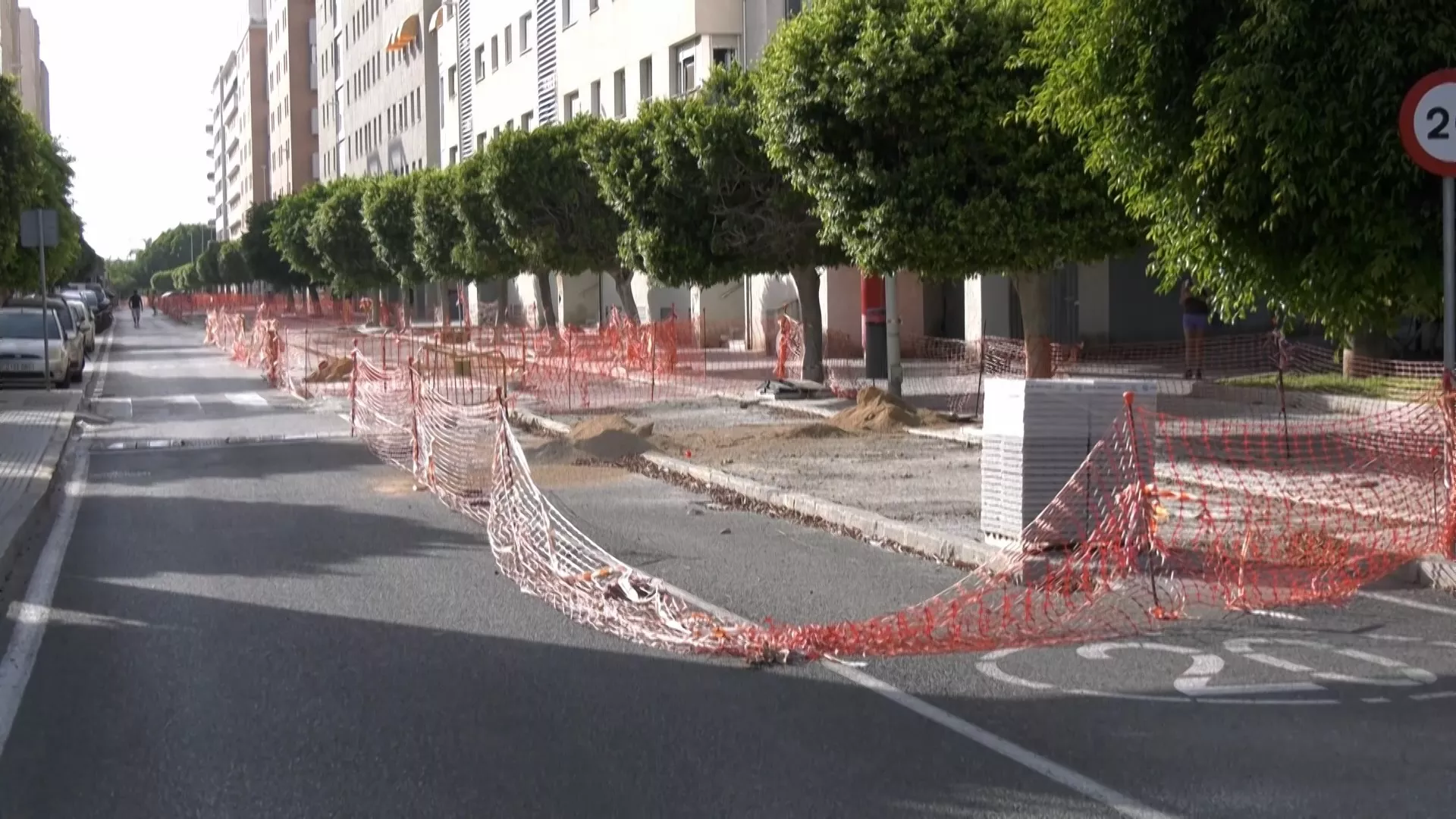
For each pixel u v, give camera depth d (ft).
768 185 72.02
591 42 142.10
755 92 71.00
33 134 90.02
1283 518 37.35
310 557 35.42
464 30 198.29
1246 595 29.55
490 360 100.17
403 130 246.06
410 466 53.62
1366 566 31.68
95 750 20.38
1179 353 82.02
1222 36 31.89
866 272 56.65
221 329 182.19
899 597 30.32
